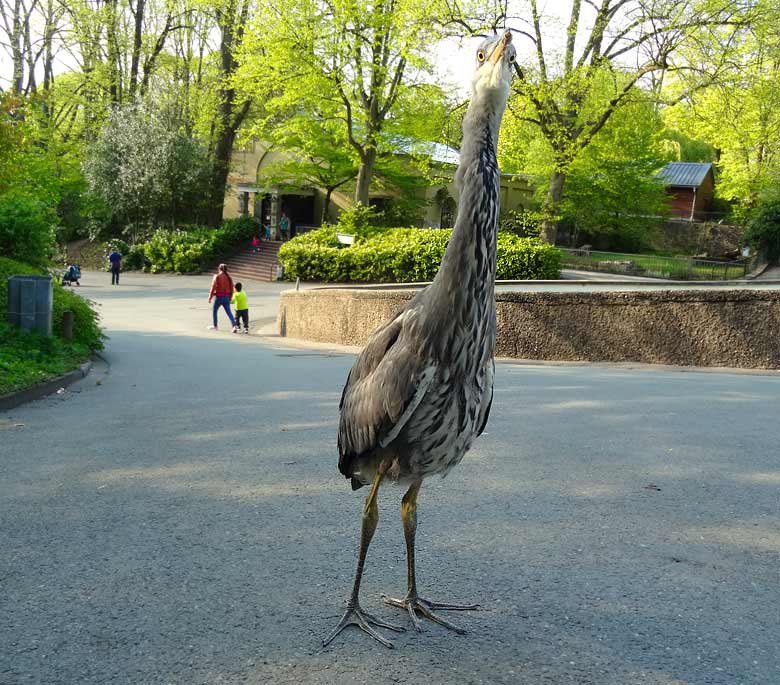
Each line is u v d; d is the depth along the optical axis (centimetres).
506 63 334
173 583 450
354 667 356
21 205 2023
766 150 4922
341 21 3941
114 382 1264
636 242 5606
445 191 5434
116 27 5662
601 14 3678
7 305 1512
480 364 355
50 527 545
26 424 911
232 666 357
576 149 3897
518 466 693
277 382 1247
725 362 1363
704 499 599
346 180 5209
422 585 448
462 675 349
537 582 450
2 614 410
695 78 3638
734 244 5478
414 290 1919
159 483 654
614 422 870
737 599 427
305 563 481
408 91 4172
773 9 3384
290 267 4356
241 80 4331
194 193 5266
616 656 365
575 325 1484
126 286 4156
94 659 363
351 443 393
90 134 5941
